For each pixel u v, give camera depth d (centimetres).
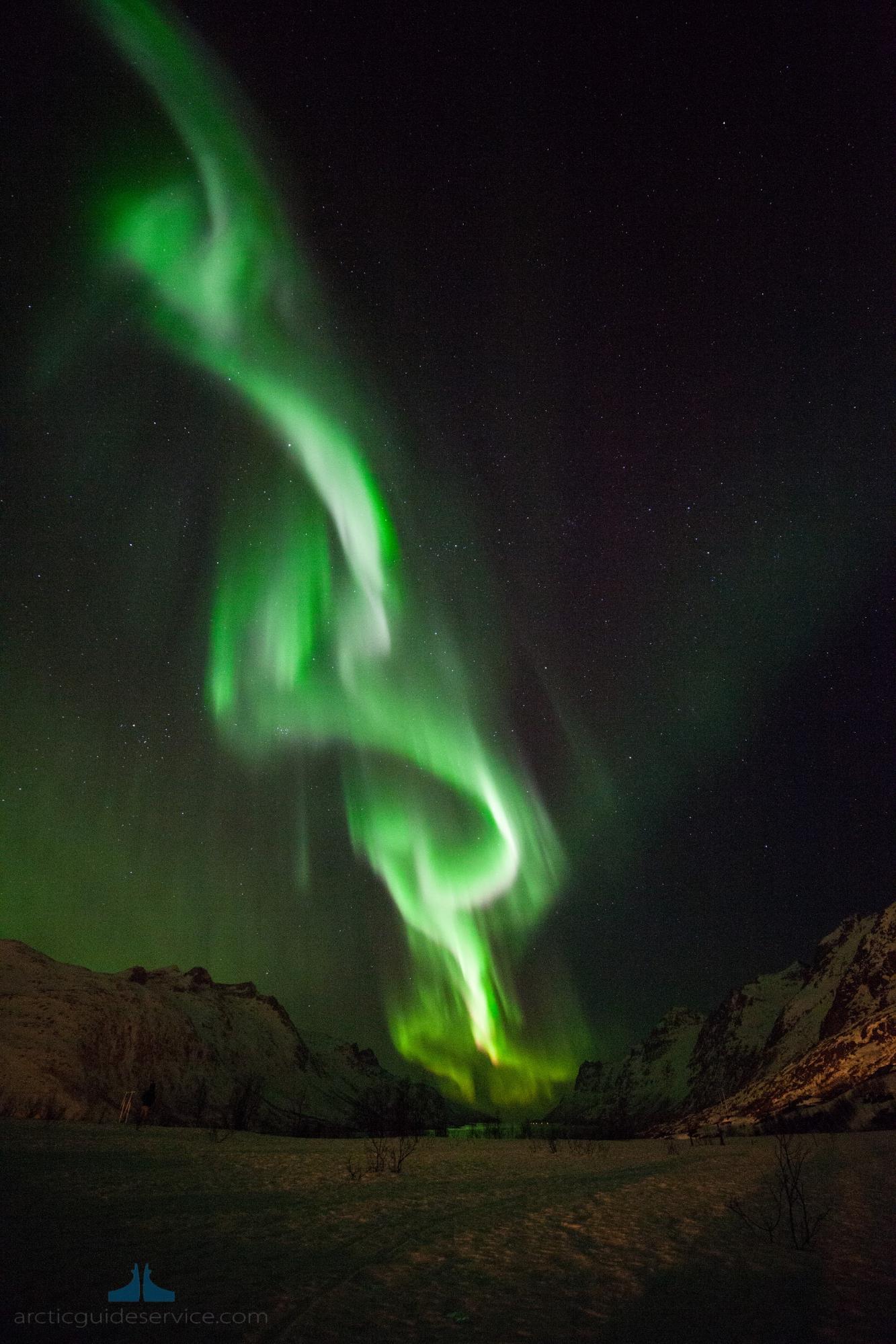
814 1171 1359
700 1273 629
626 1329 484
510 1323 494
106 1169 1347
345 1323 487
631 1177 1387
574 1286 591
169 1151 1809
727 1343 456
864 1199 1023
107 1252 665
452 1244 747
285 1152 1948
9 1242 688
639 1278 615
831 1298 549
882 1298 547
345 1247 723
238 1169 1448
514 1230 832
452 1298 552
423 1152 2172
